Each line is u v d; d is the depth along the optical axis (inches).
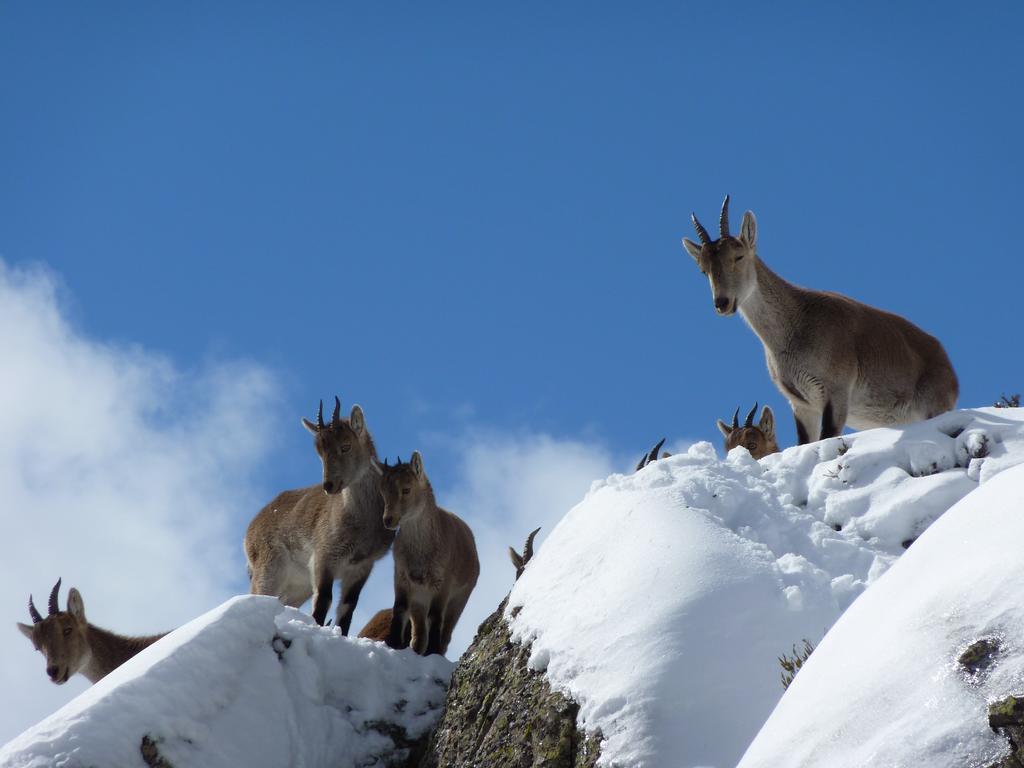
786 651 1032.8
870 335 1734.7
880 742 674.8
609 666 1058.7
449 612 1867.6
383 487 1736.0
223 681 1370.6
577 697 1067.3
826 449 1445.6
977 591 716.0
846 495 1352.1
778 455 1465.3
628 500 1306.6
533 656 1166.3
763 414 1888.5
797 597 1079.0
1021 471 808.9
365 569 1964.8
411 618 1774.1
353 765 1406.3
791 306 1748.3
